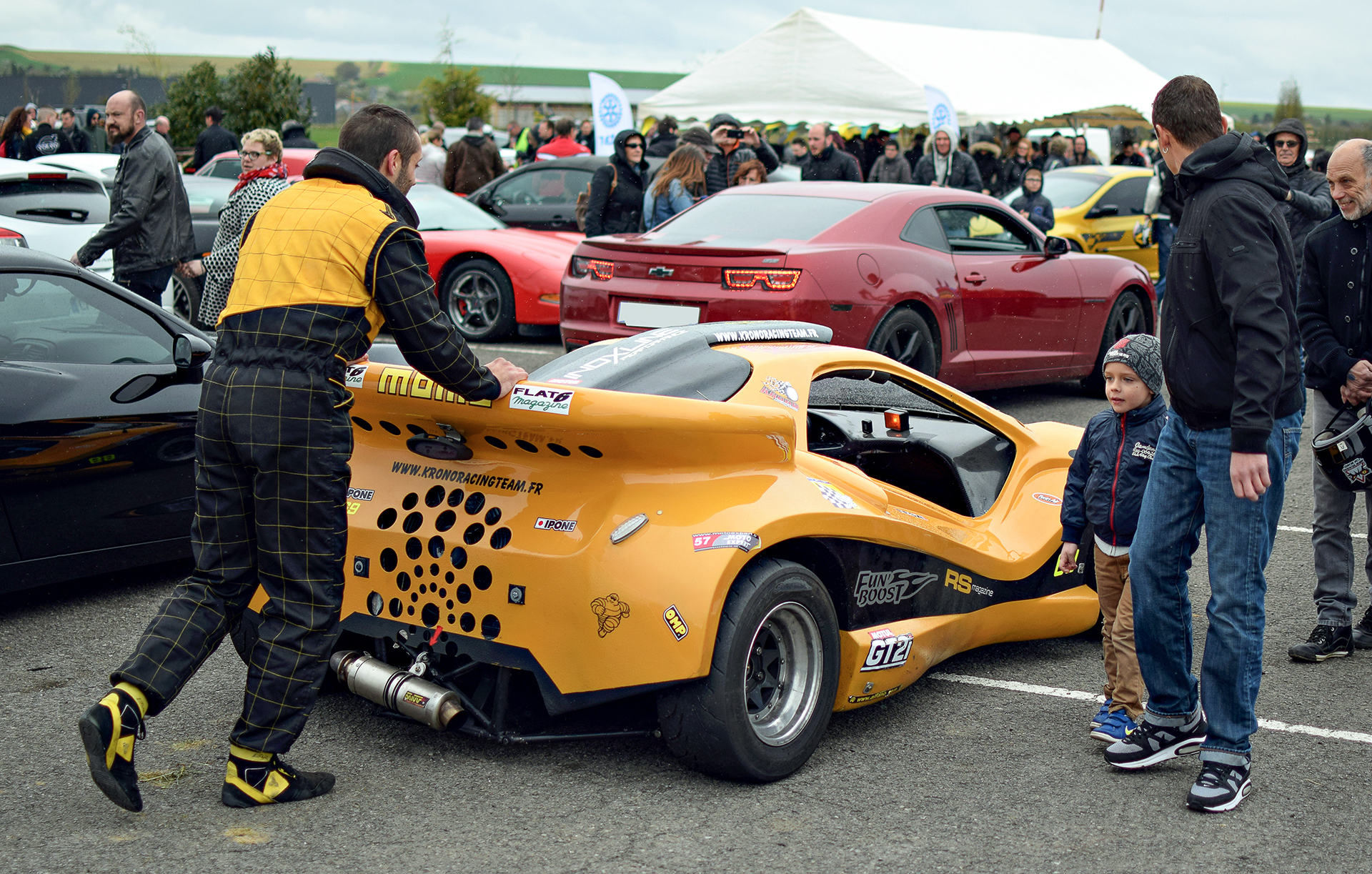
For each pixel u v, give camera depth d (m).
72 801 3.04
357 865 2.74
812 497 3.35
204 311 6.26
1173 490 3.26
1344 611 4.37
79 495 4.52
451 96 41.06
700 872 2.75
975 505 4.28
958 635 3.96
